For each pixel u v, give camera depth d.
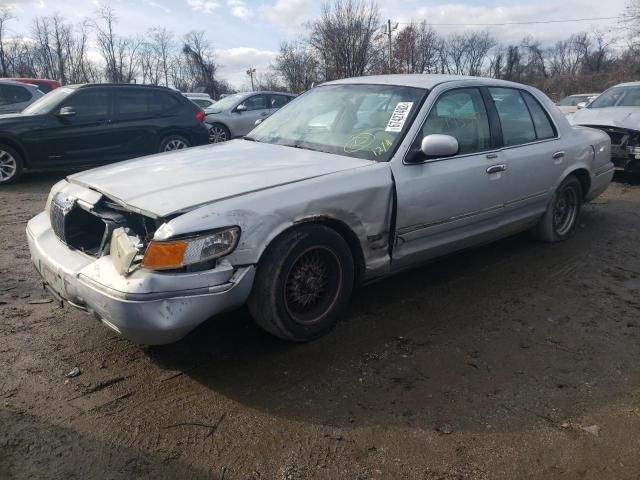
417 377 2.97
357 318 3.65
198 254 2.60
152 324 2.55
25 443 2.40
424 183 3.58
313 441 2.46
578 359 3.18
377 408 2.70
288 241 2.95
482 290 4.17
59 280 2.93
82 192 3.15
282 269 2.94
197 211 2.66
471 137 4.07
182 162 3.49
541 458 2.37
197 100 22.00
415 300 3.96
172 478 2.23
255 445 2.43
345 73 34.09
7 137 8.16
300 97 4.63
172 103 9.69
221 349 3.21
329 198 3.09
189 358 3.12
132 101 9.23
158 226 2.66
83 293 2.73
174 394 2.78
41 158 8.46
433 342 3.36
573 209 5.36
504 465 2.33
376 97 4.02
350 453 2.38
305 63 41.62
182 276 2.58
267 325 3.03
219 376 2.95
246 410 2.67
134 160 3.69
